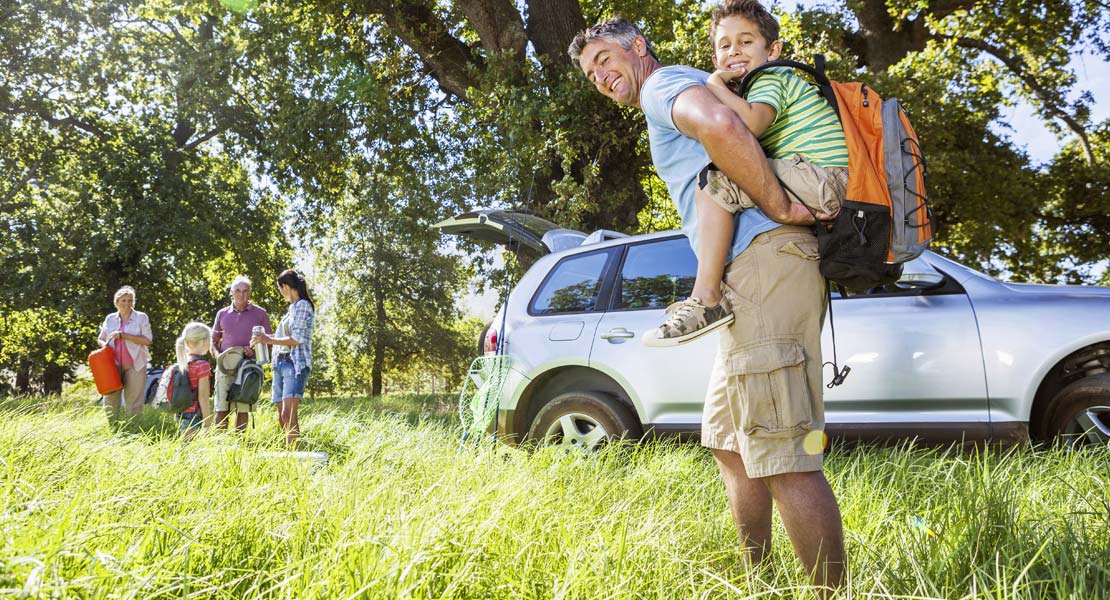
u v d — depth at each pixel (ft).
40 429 14.52
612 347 16.49
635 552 6.84
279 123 54.60
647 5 51.08
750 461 6.47
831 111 6.58
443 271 145.48
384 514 7.84
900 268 6.58
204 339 21.16
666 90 6.78
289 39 52.85
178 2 63.93
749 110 6.41
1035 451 12.95
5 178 81.05
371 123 53.36
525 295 18.42
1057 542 6.95
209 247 82.89
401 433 16.72
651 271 16.87
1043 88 53.52
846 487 10.41
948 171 44.16
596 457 13.12
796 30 45.73
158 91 81.71
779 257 6.44
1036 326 13.47
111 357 27.86
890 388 14.20
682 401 15.52
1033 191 49.62
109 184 79.05
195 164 85.66
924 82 42.06
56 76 77.10
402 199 57.26
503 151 45.98
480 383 17.67
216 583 5.75
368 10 51.19
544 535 7.32
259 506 7.89
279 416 22.12
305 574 5.68
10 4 72.08
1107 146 54.90
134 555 5.77
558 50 46.03
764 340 6.40
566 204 41.60
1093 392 12.81
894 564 7.00
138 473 9.75
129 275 81.51
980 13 50.34
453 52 51.83
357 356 146.00
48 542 5.64
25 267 81.10
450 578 5.94
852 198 6.21
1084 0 49.14
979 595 5.93
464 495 8.86
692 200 7.01
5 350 93.91
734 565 7.40
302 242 60.44
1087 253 56.39
